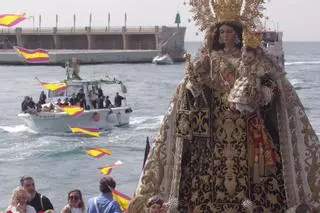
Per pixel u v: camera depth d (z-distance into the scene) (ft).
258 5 30.66
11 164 210.38
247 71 29.14
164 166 30.81
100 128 266.36
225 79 30.17
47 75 634.43
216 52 30.71
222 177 30.48
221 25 30.68
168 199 30.68
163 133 30.91
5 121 305.12
